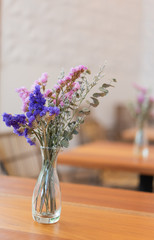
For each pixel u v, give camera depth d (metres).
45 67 3.97
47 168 1.11
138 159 2.29
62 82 1.08
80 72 1.08
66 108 1.10
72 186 1.55
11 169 2.04
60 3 4.04
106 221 1.14
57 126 1.09
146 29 5.12
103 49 4.54
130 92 5.08
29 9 3.85
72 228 1.08
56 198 1.11
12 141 2.12
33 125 1.03
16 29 3.80
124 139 4.73
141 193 1.49
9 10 3.76
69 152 2.46
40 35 3.93
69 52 4.16
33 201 1.12
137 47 5.05
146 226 1.12
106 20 4.54
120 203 1.34
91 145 2.83
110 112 4.87
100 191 1.49
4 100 3.71
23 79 3.84
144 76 5.18
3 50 3.76
